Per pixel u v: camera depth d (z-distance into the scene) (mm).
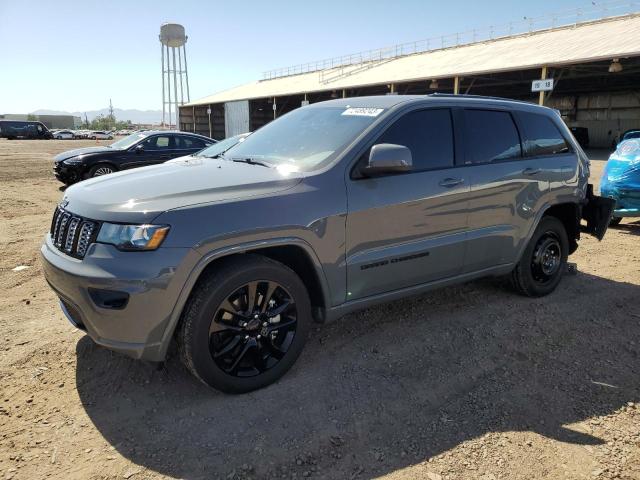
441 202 3760
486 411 3021
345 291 3395
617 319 4367
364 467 2537
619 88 35688
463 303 4633
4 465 2488
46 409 2951
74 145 38781
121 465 2514
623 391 3275
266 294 3098
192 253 2758
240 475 2461
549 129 4781
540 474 2512
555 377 3428
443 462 2580
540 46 29594
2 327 4016
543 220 4723
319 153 3500
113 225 2764
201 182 3143
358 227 3348
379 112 3678
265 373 3156
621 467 2572
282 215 3029
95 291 2744
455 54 36406
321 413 2951
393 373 3416
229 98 52344
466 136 4035
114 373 3328
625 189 7355
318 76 47812
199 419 2873
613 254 6410
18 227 7867
